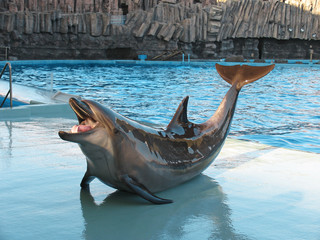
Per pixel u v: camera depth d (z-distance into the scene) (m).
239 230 2.19
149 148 2.66
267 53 43.84
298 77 23.05
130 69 26.55
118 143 2.46
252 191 2.89
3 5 29.36
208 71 26.14
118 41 33.66
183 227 2.22
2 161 3.65
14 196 2.73
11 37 28.78
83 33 32.31
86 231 2.15
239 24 40.34
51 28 30.53
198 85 17.41
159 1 36.84
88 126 2.39
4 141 4.59
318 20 44.41
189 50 37.72
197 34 37.56
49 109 7.56
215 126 3.29
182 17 37.19
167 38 34.94
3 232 2.14
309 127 8.53
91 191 2.86
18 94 9.96
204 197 2.74
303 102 12.65
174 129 3.02
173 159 2.83
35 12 29.78
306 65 35.22
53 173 3.29
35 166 3.49
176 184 2.95
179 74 23.27
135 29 34.25
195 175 3.10
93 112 2.38
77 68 26.22
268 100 13.10
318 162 3.76
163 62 32.19
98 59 33.47
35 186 2.95
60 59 31.61
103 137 2.39
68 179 3.12
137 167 2.58
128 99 12.60
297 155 4.05
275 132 7.97
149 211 2.46
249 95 14.48
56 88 15.07
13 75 20.28
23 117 6.85
